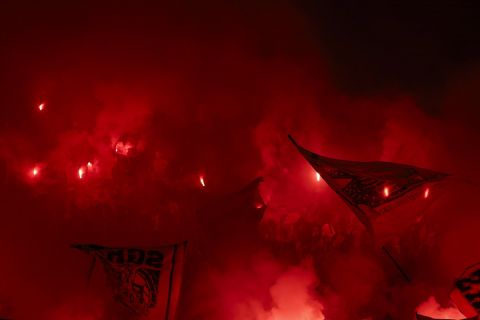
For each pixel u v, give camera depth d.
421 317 3.39
